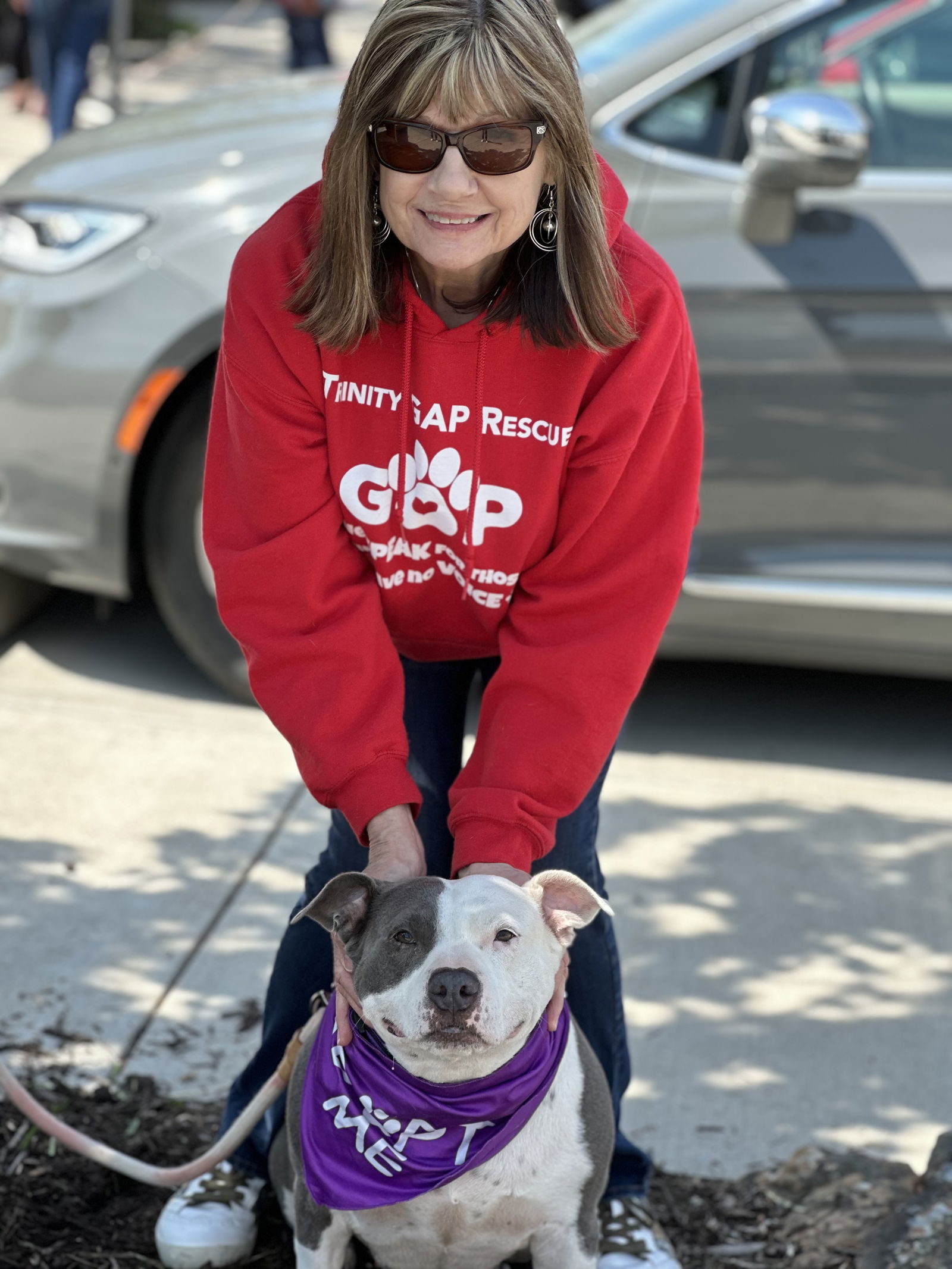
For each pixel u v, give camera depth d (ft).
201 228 14.90
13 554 15.72
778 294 14.38
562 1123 7.76
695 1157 10.18
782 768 15.66
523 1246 8.17
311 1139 7.69
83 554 15.48
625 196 8.03
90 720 15.75
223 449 8.29
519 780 8.05
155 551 15.61
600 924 8.91
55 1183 9.43
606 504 8.02
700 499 15.08
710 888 13.34
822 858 13.91
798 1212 9.53
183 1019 11.32
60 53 33.06
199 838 13.76
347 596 8.26
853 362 14.43
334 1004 8.02
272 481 8.04
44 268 15.20
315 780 8.27
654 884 13.35
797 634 15.29
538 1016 7.38
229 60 54.44
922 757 16.08
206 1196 9.01
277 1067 9.27
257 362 7.82
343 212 7.32
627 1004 11.74
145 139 16.11
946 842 14.28
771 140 13.75
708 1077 10.98
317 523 8.14
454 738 9.21
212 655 16.01
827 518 14.99
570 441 7.85
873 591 14.88
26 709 15.89
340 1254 8.13
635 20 15.71
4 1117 9.97
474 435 7.89
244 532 8.26
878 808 14.89
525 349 7.71
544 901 7.66
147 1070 10.73
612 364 7.75
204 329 14.69
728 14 14.96
